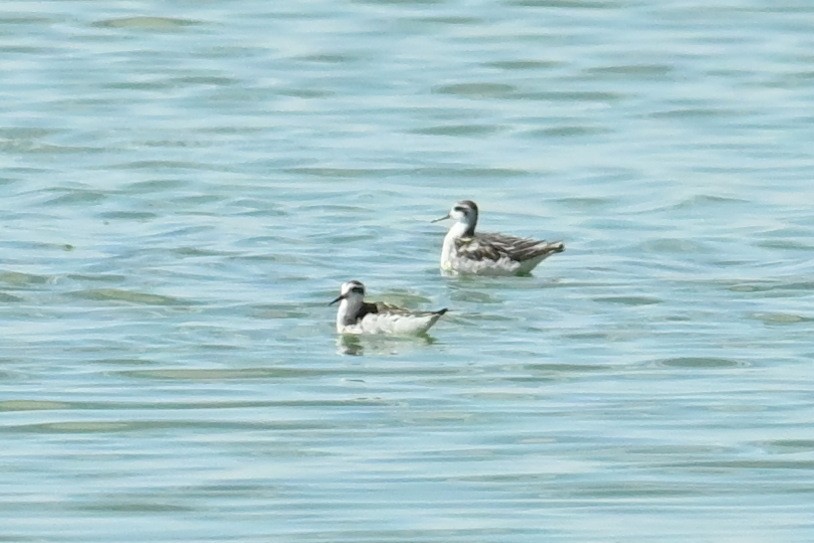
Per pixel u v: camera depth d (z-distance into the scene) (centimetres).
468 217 3369
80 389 2647
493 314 3050
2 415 2538
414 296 3167
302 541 2102
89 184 3894
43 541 2109
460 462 2361
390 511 2197
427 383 2689
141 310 3030
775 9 5372
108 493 2253
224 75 4766
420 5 5369
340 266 3338
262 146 4228
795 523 2167
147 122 4397
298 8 5338
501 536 2117
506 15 5297
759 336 2925
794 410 2569
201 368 2750
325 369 2755
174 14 5256
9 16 5216
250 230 3562
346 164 4106
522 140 4347
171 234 3512
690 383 2692
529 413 2555
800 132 4397
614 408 2578
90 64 4834
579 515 2189
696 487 2286
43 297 3089
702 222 3691
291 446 2422
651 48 5038
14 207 3706
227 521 2166
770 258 3422
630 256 3441
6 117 4397
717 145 4306
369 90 4697
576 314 3053
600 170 4103
